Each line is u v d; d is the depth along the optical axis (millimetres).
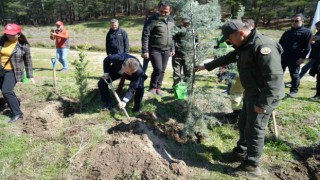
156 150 4434
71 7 50062
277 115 5805
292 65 7047
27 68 5637
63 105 6062
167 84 8477
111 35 7750
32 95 6570
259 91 3732
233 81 4824
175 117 5867
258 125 3834
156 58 6211
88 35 30812
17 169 4195
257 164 4117
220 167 4438
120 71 5609
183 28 4711
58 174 4113
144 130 4672
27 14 52531
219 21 4453
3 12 50312
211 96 4750
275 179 4234
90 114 5797
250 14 33188
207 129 5371
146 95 6418
